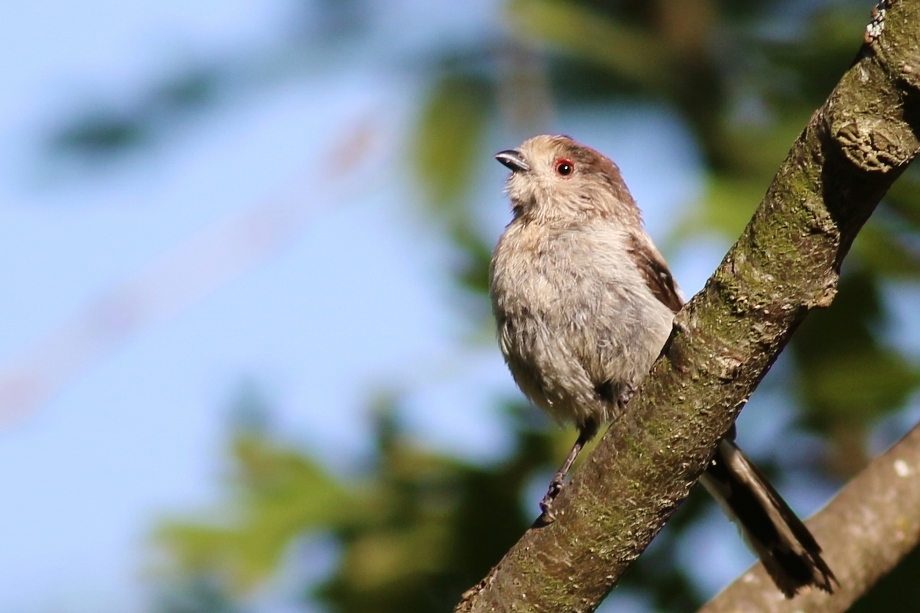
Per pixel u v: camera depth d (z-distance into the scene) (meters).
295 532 10.01
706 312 7.09
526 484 10.24
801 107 11.01
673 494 7.57
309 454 10.39
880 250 9.82
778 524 9.52
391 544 9.93
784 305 6.90
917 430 9.77
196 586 10.05
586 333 10.91
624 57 10.97
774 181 6.77
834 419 10.14
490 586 8.08
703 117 11.10
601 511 7.64
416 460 10.23
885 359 9.95
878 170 6.37
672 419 7.32
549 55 11.07
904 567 9.72
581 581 7.84
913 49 6.08
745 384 7.18
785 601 9.34
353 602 9.82
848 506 9.57
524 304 11.04
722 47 11.32
